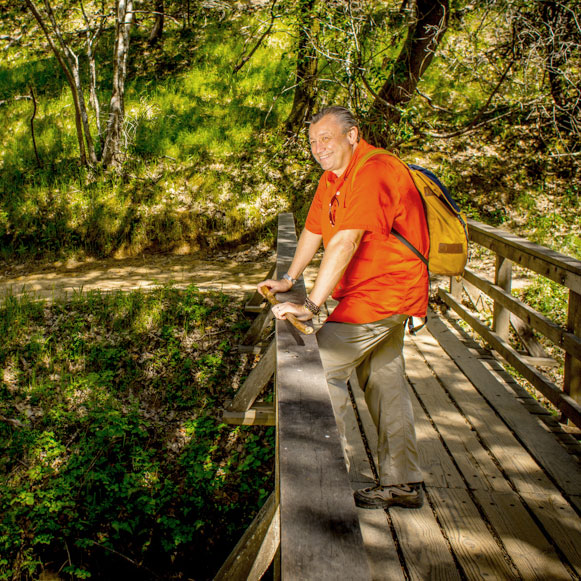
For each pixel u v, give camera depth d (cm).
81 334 706
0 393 636
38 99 1373
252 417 478
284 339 265
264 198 1123
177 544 509
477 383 490
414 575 277
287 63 1440
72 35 1656
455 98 1317
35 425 607
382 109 997
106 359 672
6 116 1324
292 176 1160
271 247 1060
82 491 548
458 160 1205
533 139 1248
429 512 323
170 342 692
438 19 1011
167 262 1014
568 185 1173
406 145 1221
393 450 312
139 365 668
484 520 317
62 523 527
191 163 1172
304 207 1113
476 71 1219
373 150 270
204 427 591
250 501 534
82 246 1052
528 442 397
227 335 702
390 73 1009
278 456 190
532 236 1060
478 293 681
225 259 1028
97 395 627
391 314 276
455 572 279
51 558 512
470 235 638
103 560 512
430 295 752
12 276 969
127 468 568
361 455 378
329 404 206
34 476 557
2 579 497
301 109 1238
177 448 584
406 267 271
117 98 1152
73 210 1079
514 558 289
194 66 1504
